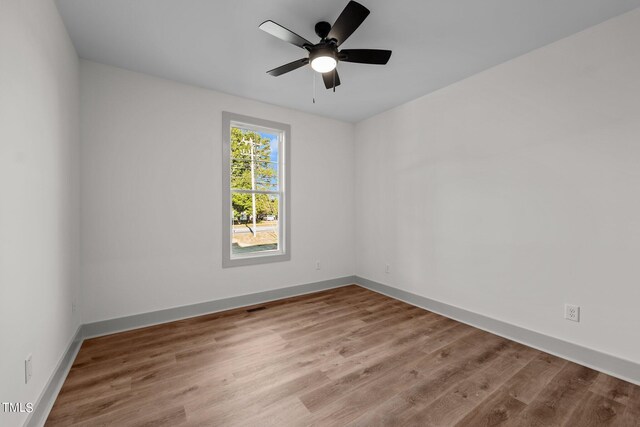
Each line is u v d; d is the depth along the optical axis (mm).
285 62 2566
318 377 1910
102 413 1562
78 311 2371
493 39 2201
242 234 3586
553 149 2236
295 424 1486
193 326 2750
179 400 1672
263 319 2938
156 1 1811
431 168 3217
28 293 1391
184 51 2391
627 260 1898
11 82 1238
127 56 2457
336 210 4160
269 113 3525
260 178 3674
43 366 1562
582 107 2082
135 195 2709
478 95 2744
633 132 1865
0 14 1144
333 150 4117
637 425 1485
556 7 1846
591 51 2037
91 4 1831
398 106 3619
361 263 4242
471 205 2820
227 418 1528
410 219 3479
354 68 2656
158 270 2824
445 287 3076
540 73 2309
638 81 1845
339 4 1833
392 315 3062
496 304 2623
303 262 3846
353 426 1475
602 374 1945
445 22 2004
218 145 3148
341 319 2945
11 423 1206
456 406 1629
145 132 2758
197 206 3029
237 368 2018
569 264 2160
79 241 2422
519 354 2227
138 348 2307
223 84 2990
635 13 1854
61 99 1948
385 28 2068
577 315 2117
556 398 1697
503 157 2557
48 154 1683
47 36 1682
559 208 2209
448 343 2412
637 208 1857
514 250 2488
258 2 1820
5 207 1184
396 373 1957
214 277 3141
